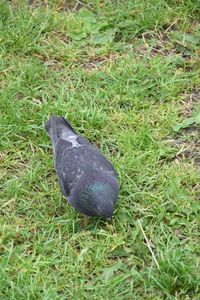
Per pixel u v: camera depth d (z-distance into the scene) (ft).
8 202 19.22
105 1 24.80
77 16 24.43
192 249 17.89
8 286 17.02
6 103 21.45
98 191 17.97
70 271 17.51
